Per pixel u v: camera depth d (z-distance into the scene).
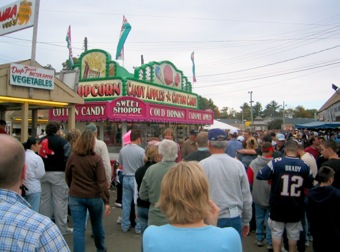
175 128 17.14
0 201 1.59
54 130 5.84
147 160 4.93
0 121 6.47
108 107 11.22
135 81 14.44
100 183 4.46
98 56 14.47
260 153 7.25
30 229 1.52
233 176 3.70
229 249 1.62
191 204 1.69
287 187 4.55
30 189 5.05
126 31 16.39
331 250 3.68
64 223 5.88
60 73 10.74
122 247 5.38
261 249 5.58
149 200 4.00
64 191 5.84
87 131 4.57
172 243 1.62
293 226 4.66
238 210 3.68
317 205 3.72
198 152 4.42
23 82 7.70
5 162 1.61
